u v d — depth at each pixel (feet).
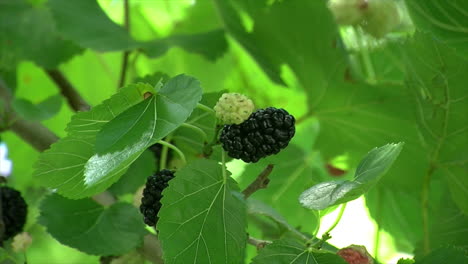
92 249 1.88
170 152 1.94
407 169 2.08
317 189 1.52
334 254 1.58
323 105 2.17
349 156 2.21
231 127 1.63
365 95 2.08
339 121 2.17
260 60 2.24
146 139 1.48
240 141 1.62
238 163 2.22
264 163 2.13
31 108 2.08
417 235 2.29
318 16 2.09
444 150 2.00
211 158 1.77
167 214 1.58
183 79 1.54
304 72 2.18
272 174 2.31
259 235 2.19
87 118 1.55
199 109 1.77
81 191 1.64
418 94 1.97
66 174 1.62
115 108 1.55
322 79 2.14
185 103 1.50
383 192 2.20
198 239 1.58
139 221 1.90
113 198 1.98
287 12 2.12
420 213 2.26
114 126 1.51
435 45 1.84
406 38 1.88
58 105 2.12
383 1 2.08
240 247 1.60
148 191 1.65
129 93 1.54
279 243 1.59
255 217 2.08
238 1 2.31
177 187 1.59
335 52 2.09
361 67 2.18
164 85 1.55
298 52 2.16
